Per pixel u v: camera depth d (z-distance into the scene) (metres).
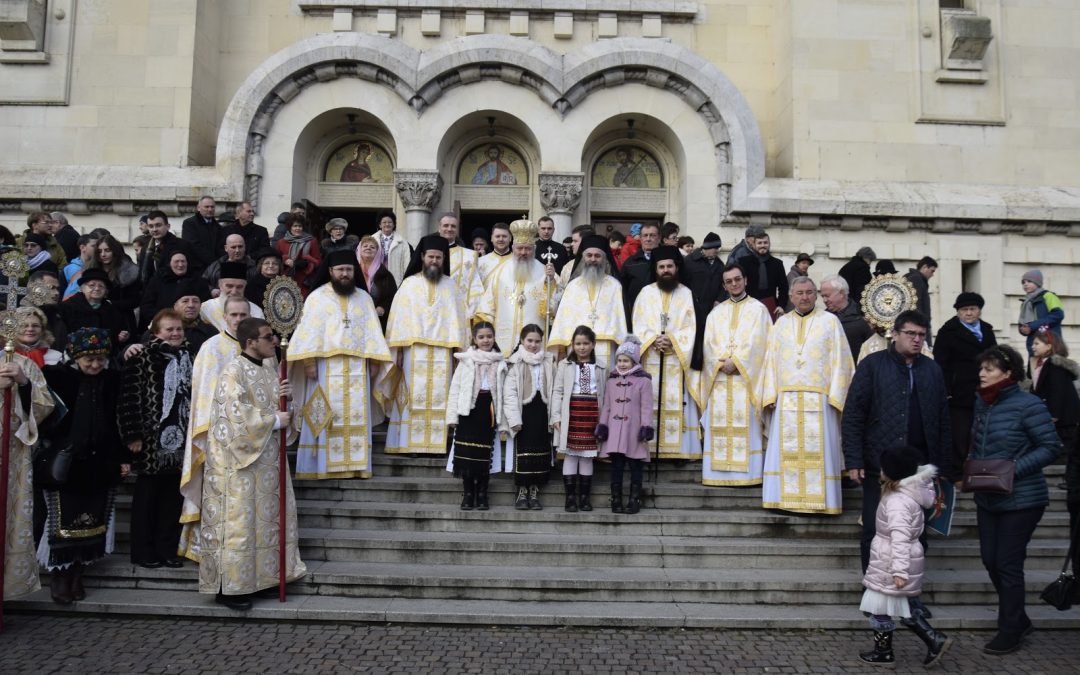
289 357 8.21
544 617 6.31
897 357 6.67
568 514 7.56
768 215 13.33
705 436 8.36
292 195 13.39
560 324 8.80
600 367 8.02
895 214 13.37
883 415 6.60
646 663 5.63
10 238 9.76
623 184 14.48
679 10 14.73
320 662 5.52
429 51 13.41
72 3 13.97
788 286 10.73
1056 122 14.22
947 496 6.47
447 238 10.11
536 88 13.43
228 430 6.40
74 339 6.57
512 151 14.48
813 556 7.24
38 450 6.50
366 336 8.55
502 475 8.16
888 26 14.16
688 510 7.98
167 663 5.46
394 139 13.42
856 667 5.65
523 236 9.48
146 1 14.01
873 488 6.66
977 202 13.54
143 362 6.81
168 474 6.91
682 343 8.57
